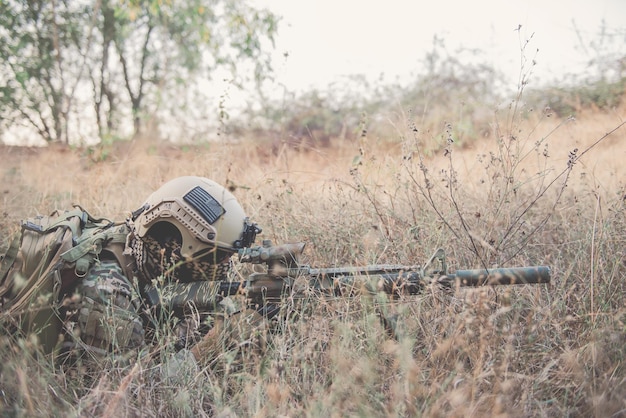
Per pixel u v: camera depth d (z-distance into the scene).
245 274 4.48
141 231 3.62
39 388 3.09
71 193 6.66
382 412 2.96
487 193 5.14
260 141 9.61
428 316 3.67
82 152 9.72
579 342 3.52
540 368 3.32
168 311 3.64
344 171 6.24
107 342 3.40
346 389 3.04
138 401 3.12
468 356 3.30
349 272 3.62
